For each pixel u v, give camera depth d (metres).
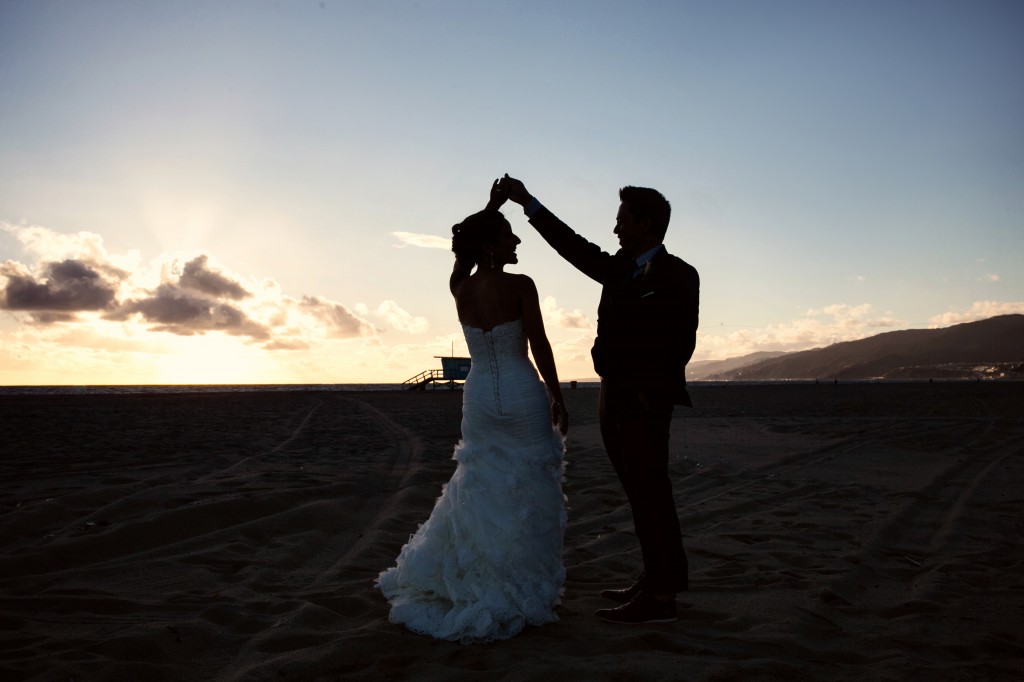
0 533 4.42
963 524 5.29
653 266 2.95
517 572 2.88
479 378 3.10
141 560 3.94
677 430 13.98
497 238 3.18
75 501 5.46
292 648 2.63
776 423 15.74
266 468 7.83
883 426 14.37
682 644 2.67
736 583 3.67
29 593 3.30
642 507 2.99
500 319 3.11
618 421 2.99
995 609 3.26
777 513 5.68
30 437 11.65
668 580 2.95
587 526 5.19
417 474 7.42
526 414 3.04
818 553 4.34
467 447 3.06
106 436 11.93
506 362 3.10
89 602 3.11
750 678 2.30
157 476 7.05
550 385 3.14
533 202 3.18
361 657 2.50
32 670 2.32
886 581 3.82
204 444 10.60
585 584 3.69
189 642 2.67
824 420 16.52
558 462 3.14
